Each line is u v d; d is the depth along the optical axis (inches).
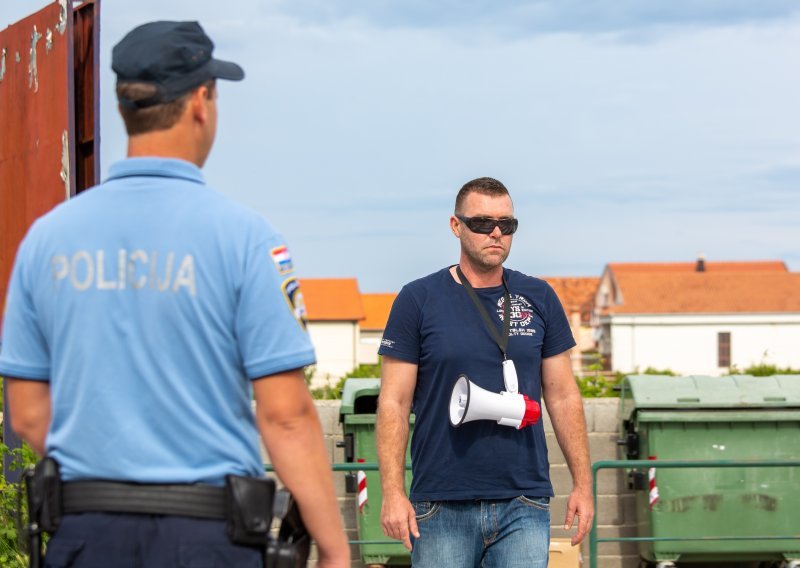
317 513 106.8
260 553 102.6
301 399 105.4
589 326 3924.7
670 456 333.7
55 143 219.0
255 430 108.7
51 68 220.7
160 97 106.9
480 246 192.7
